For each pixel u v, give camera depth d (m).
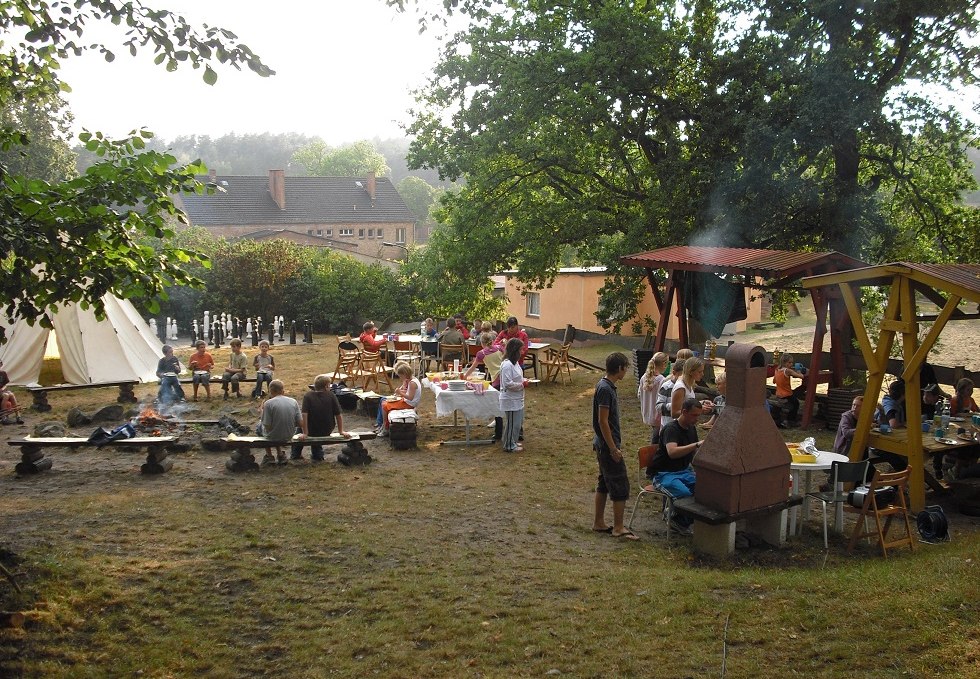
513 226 21.48
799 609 5.43
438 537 7.57
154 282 5.82
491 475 10.10
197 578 6.26
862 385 14.46
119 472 9.91
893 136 16.58
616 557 7.14
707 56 18.19
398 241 72.75
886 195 19.86
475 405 11.60
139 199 5.60
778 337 27.58
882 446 8.95
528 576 6.51
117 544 6.98
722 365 14.82
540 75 18.08
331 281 31.44
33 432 12.40
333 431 12.27
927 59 16.80
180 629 5.42
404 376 12.16
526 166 20.89
